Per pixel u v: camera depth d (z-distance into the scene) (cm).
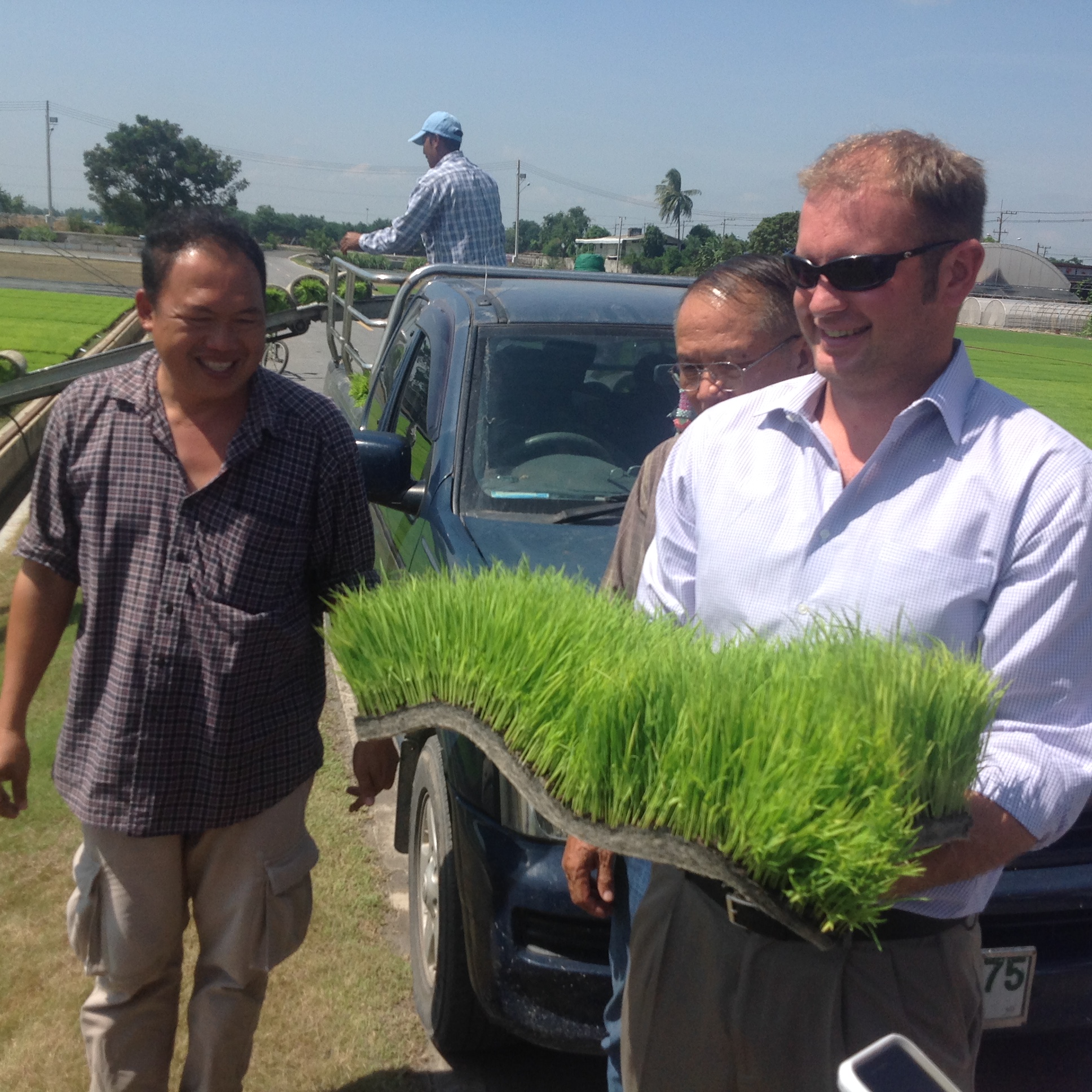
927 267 148
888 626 151
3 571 628
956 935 154
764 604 162
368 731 146
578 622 148
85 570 205
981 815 139
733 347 218
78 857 218
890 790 114
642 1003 171
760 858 118
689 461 180
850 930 128
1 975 299
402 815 327
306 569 224
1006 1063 286
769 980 152
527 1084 274
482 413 350
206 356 195
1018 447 148
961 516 148
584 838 129
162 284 194
